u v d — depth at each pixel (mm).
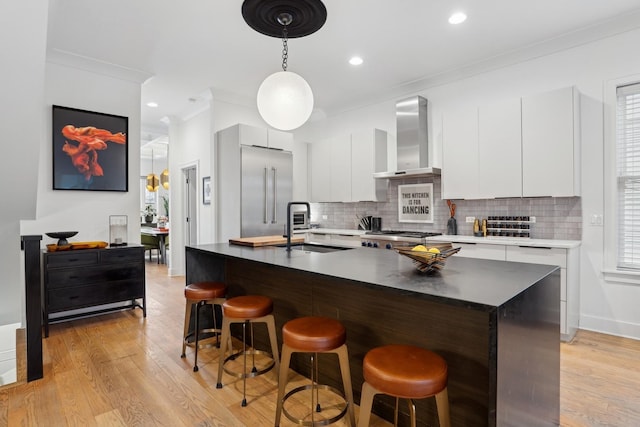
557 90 3188
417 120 4316
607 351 2729
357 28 3098
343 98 5133
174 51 3508
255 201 4691
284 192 5078
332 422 1683
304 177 5754
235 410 1948
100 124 3781
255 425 1810
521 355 1323
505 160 3492
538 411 1485
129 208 3988
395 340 1809
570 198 3340
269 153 4879
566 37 3238
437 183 4402
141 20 2930
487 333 1480
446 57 3701
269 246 2918
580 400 2033
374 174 4660
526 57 3574
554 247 2992
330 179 5387
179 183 5906
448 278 1570
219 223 4922
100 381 2277
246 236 4582
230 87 4590
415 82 4418
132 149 4020
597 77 3184
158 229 7539
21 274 3104
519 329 1307
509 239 3494
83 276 3307
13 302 3057
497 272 1714
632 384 2217
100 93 3805
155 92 4742
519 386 1309
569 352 2715
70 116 3602
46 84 3488
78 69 3668
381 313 1871
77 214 3662
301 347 1625
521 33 3191
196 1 2662
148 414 1907
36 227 3445
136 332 3203
